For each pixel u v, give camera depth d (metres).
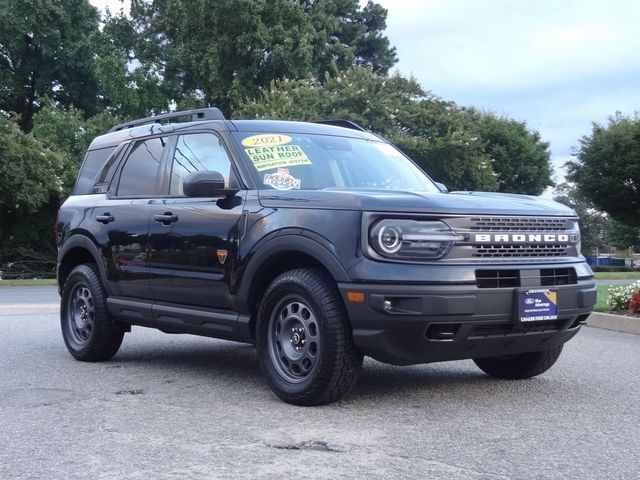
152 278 6.33
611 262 78.25
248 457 3.96
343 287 4.75
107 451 4.09
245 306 5.47
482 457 3.97
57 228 7.75
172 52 40.41
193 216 5.95
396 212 4.75
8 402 5.32
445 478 3.62
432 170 31.97
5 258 34.19
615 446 4.20
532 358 5.95
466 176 32.41
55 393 5.64
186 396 5.50
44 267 34.69
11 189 29.58
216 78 38.28
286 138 6.18
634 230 74.50
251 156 5.88
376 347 4.71
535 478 3.63
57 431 4.52
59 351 7.82
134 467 3.80
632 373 6.54
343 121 7.17
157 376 6.36
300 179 5.83
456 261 4.80
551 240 5.25
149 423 4.70
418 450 4.08
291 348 5.22
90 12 49.00
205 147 6.24
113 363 7.08
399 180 6.29
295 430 4.48
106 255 6.86
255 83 40.41
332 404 5.16
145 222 6.44
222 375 6.40
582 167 44.50
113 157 7.43
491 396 5.51
